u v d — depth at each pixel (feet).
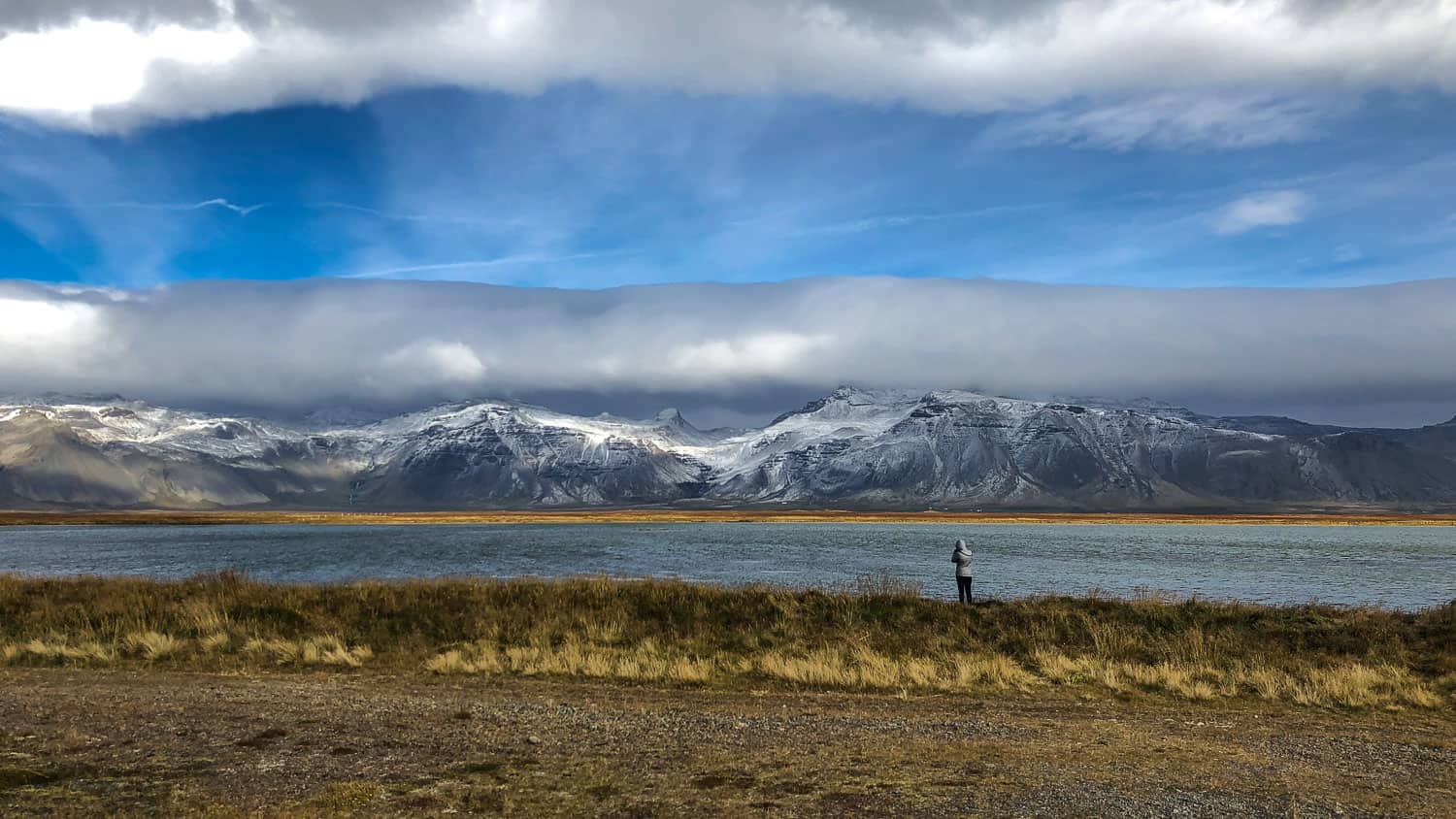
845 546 377.71
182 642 82.02
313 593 100.99
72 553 345.51
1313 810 38.32
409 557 303.68
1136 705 60.90
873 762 45.80
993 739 50.78
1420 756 47.85
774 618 90.84
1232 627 85.81
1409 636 81.15
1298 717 57.72
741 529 638.94
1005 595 166.50
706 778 42.80
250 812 37.99
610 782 42.19
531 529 643.86
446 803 39.14
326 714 56.70
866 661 72.84
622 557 298.97
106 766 44.98
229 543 423.64
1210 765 45.52
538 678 69.41
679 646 81.30
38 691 64.08
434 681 68.33
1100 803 38.96
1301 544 440.86
